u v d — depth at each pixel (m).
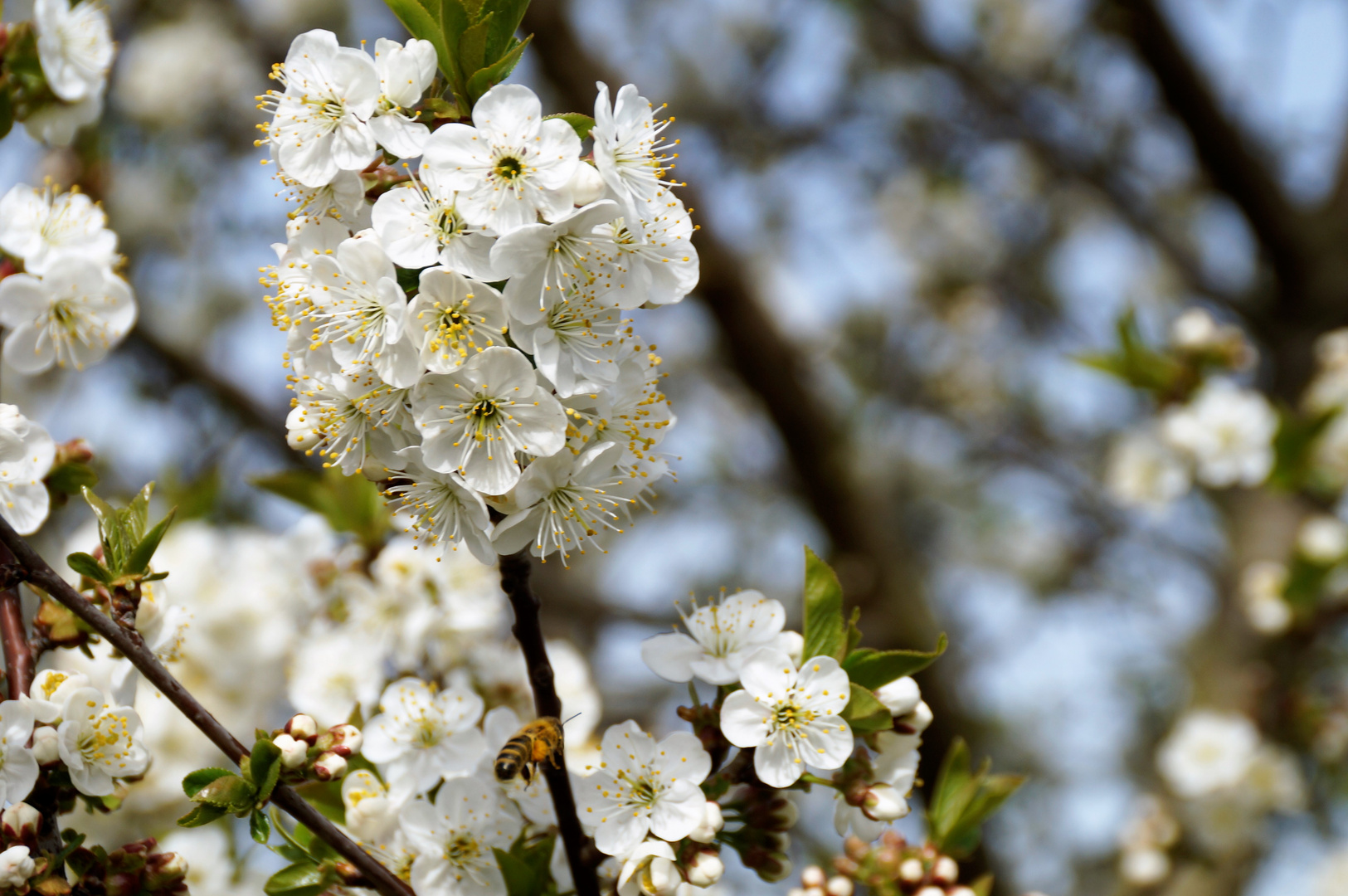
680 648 2.72
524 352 2.21
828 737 2.52
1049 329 10.80
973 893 3.02
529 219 2.21
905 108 9.92
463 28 2.31
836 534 8.34
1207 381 6.49
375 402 2.23
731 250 7.96
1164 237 9.16
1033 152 9.98
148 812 3.74
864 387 10.35
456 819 2.81
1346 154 8.48
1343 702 6.60
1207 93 8.13
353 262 2.20
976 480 10.88
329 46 2.29
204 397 8.07
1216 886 6.29
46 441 2.78
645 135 2.35
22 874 2.24
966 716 8.74
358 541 4.18
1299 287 8.21
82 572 2.53
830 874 4.71
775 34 9.55
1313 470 6.44
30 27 3.21
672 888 2.43
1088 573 10.59
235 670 4.45
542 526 2.28
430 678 3.79
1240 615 6.93
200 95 9.36
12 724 2.42
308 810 2.42
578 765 3.34
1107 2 8.59
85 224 3.14
